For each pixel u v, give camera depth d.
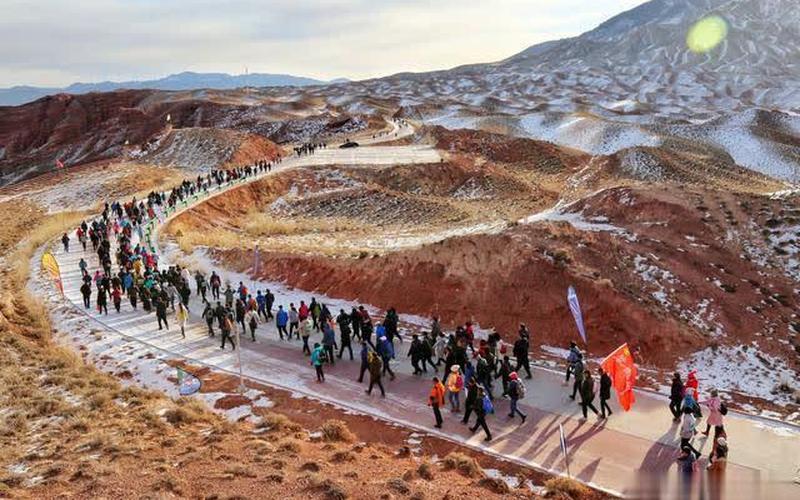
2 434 14.60
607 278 24.39
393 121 137.50
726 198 32.94
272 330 24.53
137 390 18.30
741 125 118.62
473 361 19.94
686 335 21.56
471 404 15.87
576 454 14.79
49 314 27.05
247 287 30.05
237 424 16.31
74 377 19.00
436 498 11.85
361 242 42.41
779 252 27.69
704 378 19.88
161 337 23.83
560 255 24.81
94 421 15.71
